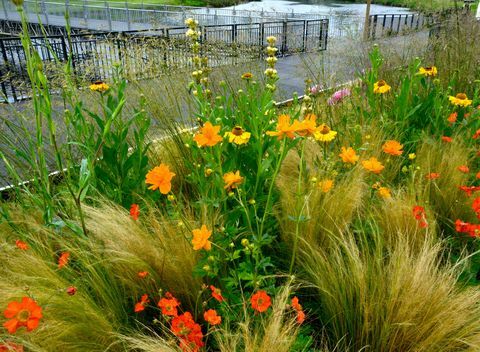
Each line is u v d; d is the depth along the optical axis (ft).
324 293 6.03
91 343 5.13
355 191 7.50
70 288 4.87
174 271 6.18
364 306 5.46
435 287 5.53
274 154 6.82
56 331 4.93
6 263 6.22
